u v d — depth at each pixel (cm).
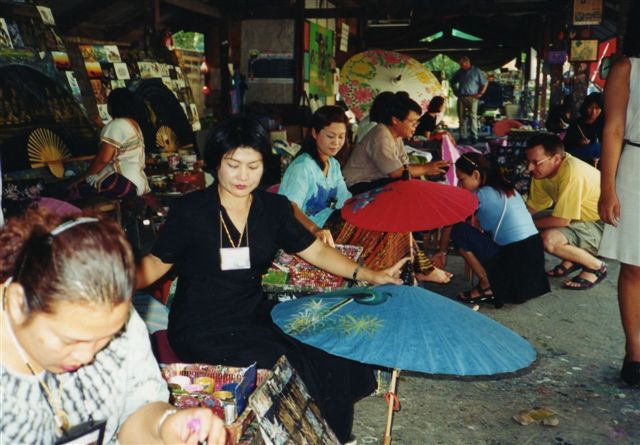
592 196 557
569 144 815
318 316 220
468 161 508
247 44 1186
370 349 199
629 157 372
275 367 200
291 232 284
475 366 195
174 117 848
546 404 359
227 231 268
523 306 524
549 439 322
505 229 504
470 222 609
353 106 1066
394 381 255
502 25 1881
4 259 127
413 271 367
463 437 323
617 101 372
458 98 1708
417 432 326
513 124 1197
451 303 225
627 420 342
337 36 1507
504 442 319
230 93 1109
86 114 680
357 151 562
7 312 127
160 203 610
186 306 269
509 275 507
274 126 1043
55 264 119
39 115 625
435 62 3391
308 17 1162
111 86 764
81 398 154
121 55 798
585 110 797
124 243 127
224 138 251
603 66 1655
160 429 163
